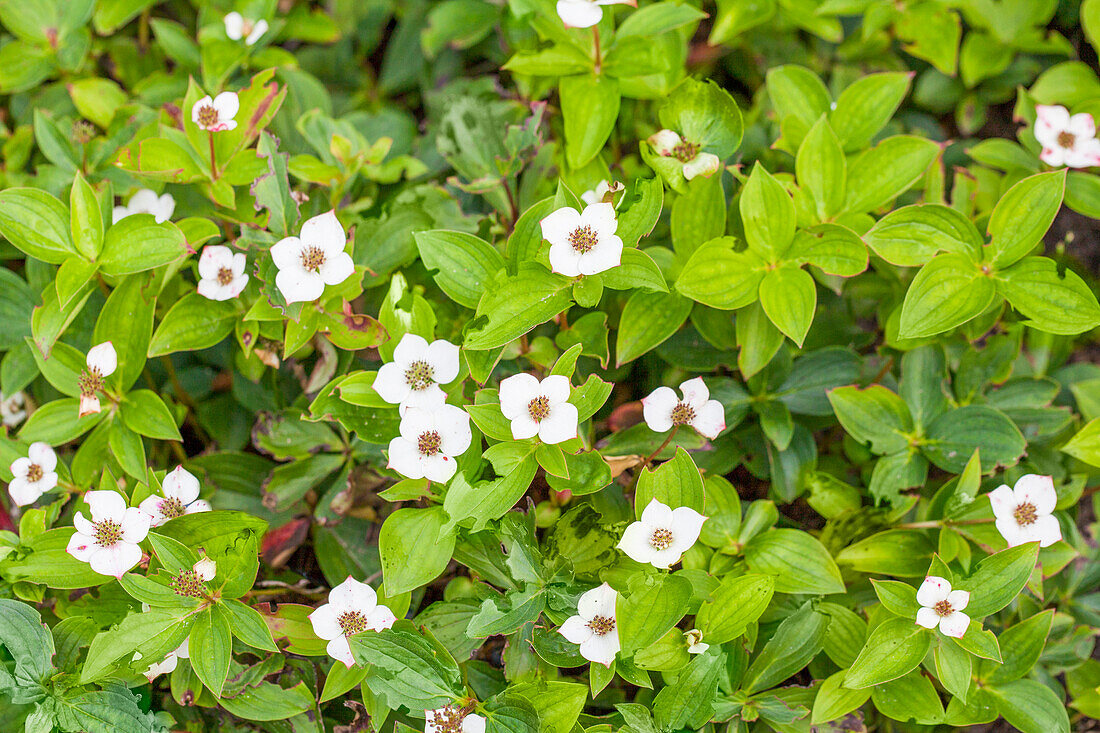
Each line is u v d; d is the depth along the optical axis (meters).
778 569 0.77
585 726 0.77
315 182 0.84
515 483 0.75
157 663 0.76
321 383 0.81
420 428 0.74
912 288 0.77
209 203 0.85
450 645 0.77
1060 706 0.77
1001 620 0.82
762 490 0.85
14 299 0.84
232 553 0.75
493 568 0.76
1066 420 0.83
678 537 0.74
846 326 0.84
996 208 0.78
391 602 0.76
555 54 0.83
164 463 0.86
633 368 0.83
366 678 0.75
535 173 0.86
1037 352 0.87
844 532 0.81
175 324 0.80
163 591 0.75
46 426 0.79
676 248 0.80
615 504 0.79
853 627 0.77
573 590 0.75
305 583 0.82
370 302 0.83
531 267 0.76
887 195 0.81
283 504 0.80
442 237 0.76
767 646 0.76
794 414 0.84
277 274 0.77
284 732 0.78
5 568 0.76
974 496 0.78
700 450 0.82
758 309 0.79
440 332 0.81
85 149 0.86
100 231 0.78
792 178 0.82
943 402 0.80
